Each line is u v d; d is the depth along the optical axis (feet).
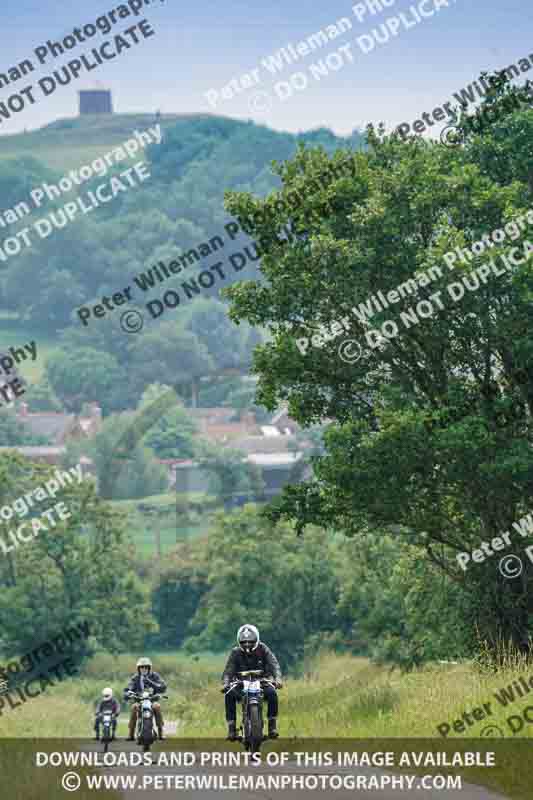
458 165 137.90
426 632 191.93
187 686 339.16
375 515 137.69
